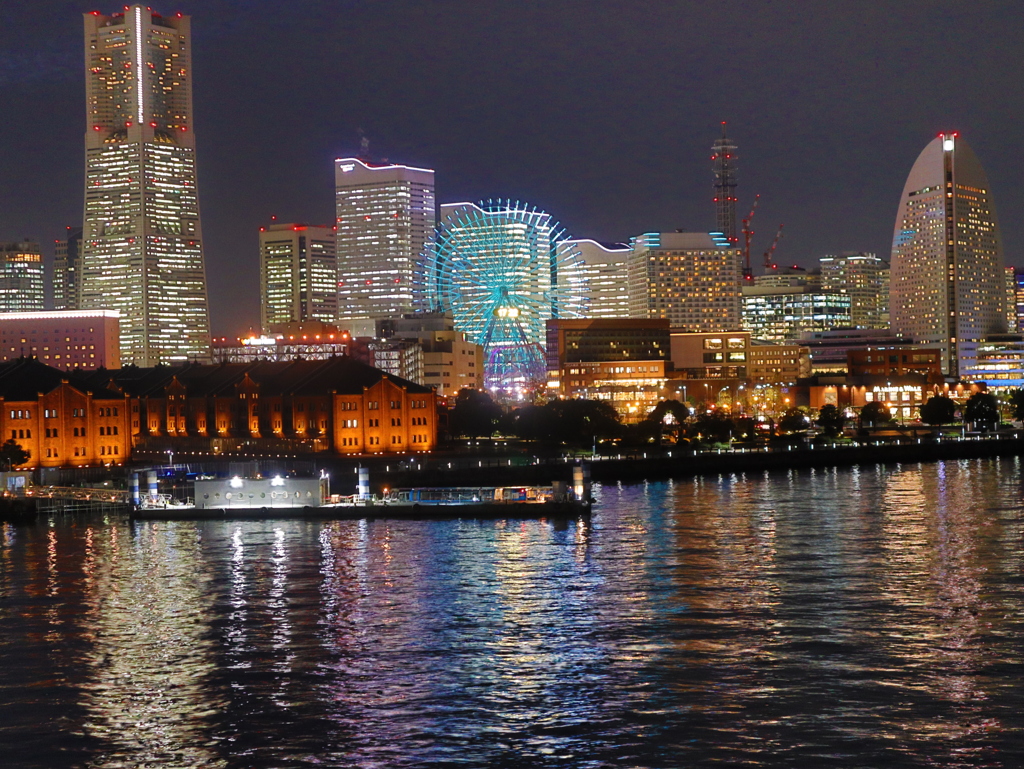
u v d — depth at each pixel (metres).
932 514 167.50
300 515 169.38
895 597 106.38
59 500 184.88
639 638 93.00
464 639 93.81
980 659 85.62
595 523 159.62
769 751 68.81
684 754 68.75
